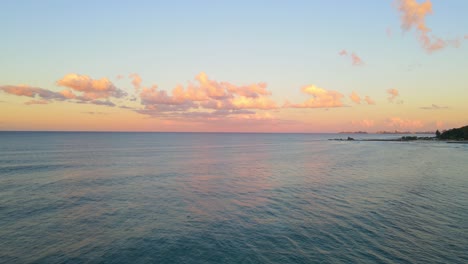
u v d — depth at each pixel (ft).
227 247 59.21
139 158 231.09
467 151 302.66
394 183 123.75
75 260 53.83
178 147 384.88
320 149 367.86
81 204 91.09
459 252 55.77
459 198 95.81
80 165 182.80
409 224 71.00
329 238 63.00
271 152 315.37
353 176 144.15
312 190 111.24
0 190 109.40
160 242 61.87
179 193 107.14
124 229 69.56
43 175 143.23
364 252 56.08
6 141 466.70
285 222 73.72
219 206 89.35
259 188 115.96
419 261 52.42
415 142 538.88
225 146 432.25
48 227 70.49
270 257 54.65
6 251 57.21
